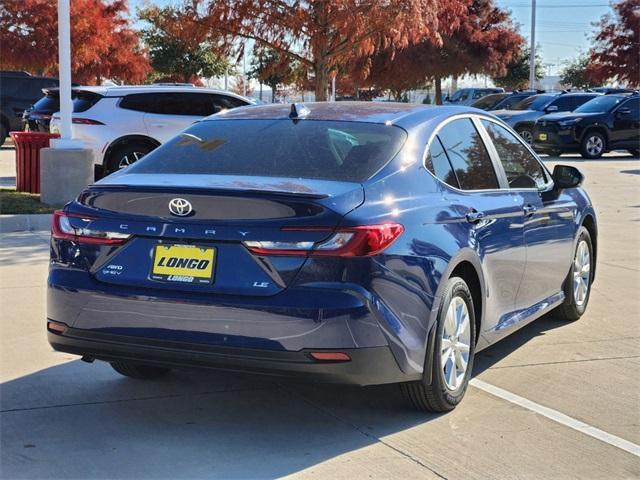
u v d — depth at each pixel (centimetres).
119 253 419
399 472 387
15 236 1021
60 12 1164
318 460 400
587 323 671
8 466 389
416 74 3641
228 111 539
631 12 3934
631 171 2019
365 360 392
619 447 421
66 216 437
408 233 419
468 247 465
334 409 469
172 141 499
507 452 412
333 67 1666
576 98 2741
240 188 405
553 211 599
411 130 479
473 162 521
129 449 411
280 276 389
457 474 386
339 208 395
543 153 2603
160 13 1555
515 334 638
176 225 407
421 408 458
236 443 420
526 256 555
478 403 481
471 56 3662
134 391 495
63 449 409
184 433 432
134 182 431
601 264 911
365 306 388
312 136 473
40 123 1814
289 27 1521
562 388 511
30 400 477
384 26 1478
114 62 3738
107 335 417
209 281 397
